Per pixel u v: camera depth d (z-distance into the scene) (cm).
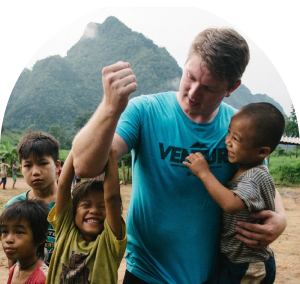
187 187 183
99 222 187
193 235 184
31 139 287
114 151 164
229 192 177
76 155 146
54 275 180
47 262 253
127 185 1706
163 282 183
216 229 192
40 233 232
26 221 225
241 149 186
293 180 1902
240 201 177
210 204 187
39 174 280
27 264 233
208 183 176
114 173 164
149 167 183
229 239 191
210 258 190
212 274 193
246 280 189
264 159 203
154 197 183
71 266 176
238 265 189
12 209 227
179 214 183
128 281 193
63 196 179
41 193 288
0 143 2431
